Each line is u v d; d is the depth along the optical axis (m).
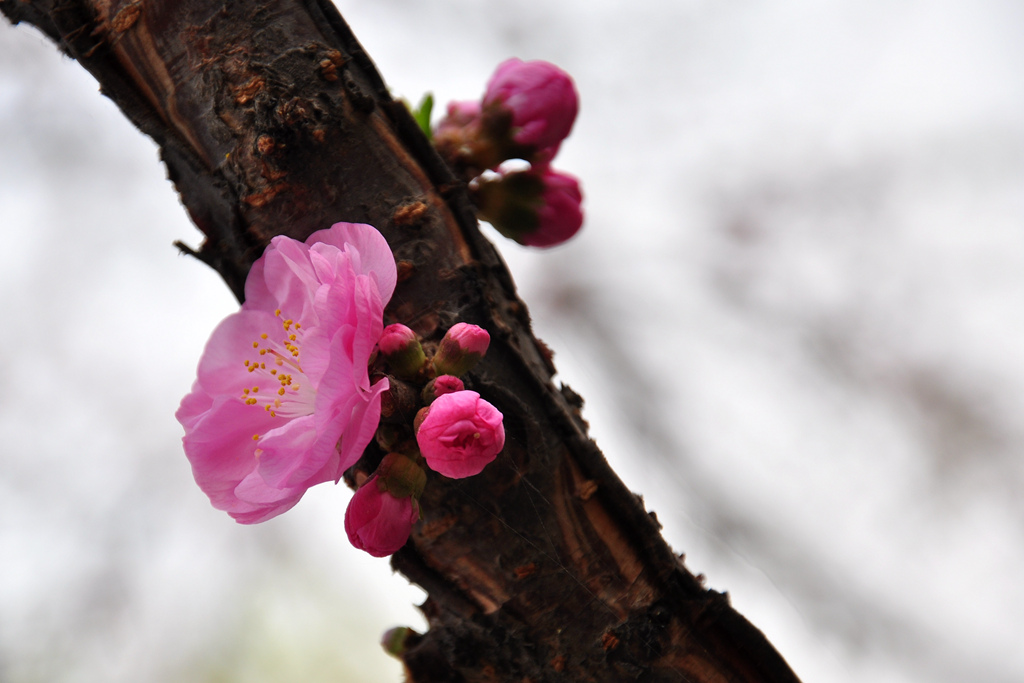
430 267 0.38
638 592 0.38
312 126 0.38
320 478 0.37
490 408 0.37
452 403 0.37
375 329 0.37
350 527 0.37
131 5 0.38
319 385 0.36
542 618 0.38
